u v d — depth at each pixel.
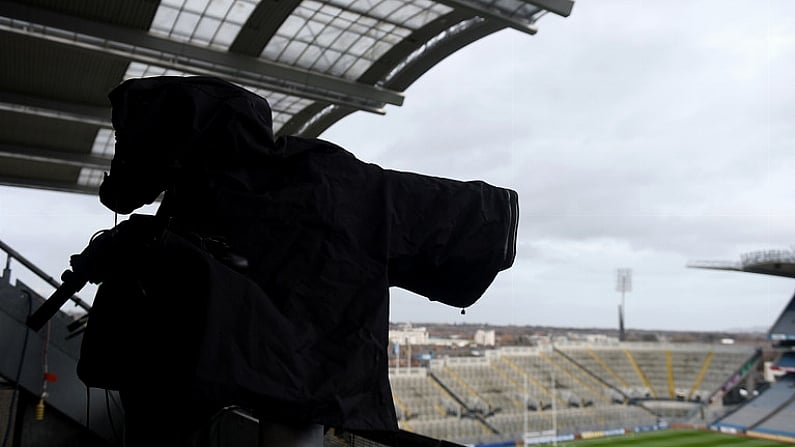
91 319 1.24
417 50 12.09
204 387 0.95
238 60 11.88
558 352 48.12
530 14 9.73
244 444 2.66
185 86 1.11
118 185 1.18
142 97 1.10
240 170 1.13
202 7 10.55
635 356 48.44
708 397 42.59
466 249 1.21
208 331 0.96
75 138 17.02
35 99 14.10
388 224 1.13
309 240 1.08
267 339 1.00
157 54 11.26
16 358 4.42
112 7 10.28
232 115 1.10
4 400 4.29
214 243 1.08
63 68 12.84
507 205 1.29
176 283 1.07
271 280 1.07
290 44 11.89
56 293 1.27
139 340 1.13
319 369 1.03
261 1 10.36
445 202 1.21
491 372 41.91
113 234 1.23
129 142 1.08
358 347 1.04
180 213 1.16
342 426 1.00
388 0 10.39
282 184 1.13
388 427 1.05
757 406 39.91
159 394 1.09
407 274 1.26
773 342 45.88
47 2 10.00
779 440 34.31
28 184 20.59
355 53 12.29
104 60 12.44
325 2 10.46
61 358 4.70
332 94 13.08
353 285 1.08
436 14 10.78
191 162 1.12
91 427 4.71
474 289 1.28
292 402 0.98
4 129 16.19
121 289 1.20
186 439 1.19
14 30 10.00
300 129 16.28
